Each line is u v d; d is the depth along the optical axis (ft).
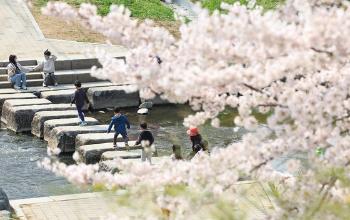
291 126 39.27
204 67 36.91
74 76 186.09
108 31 39.96
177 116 170.40
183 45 38.11
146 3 235.40
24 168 136.05
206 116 43.47
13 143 155.33
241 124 40.81
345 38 33.99
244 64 37.93
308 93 40.73
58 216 90.43
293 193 42.37
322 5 37.83
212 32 34.73
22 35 211.20
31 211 96.37
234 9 36.68
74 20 40.19
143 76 37.76
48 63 182.50
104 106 178.50
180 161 43.80
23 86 180.65
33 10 229.25
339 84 39.27
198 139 98.32
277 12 38.17
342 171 41.24
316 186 42.09
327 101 38.42
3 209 97.81
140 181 43.78
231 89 41.75
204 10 35.88
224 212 42.57
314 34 33.91
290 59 36.22
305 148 39.93
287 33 33.83
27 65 190.08
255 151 40.68
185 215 42.32
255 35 33.81
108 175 43.98
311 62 36.24
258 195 45.93
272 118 39.09
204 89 41.63
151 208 43.16
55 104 167.53
